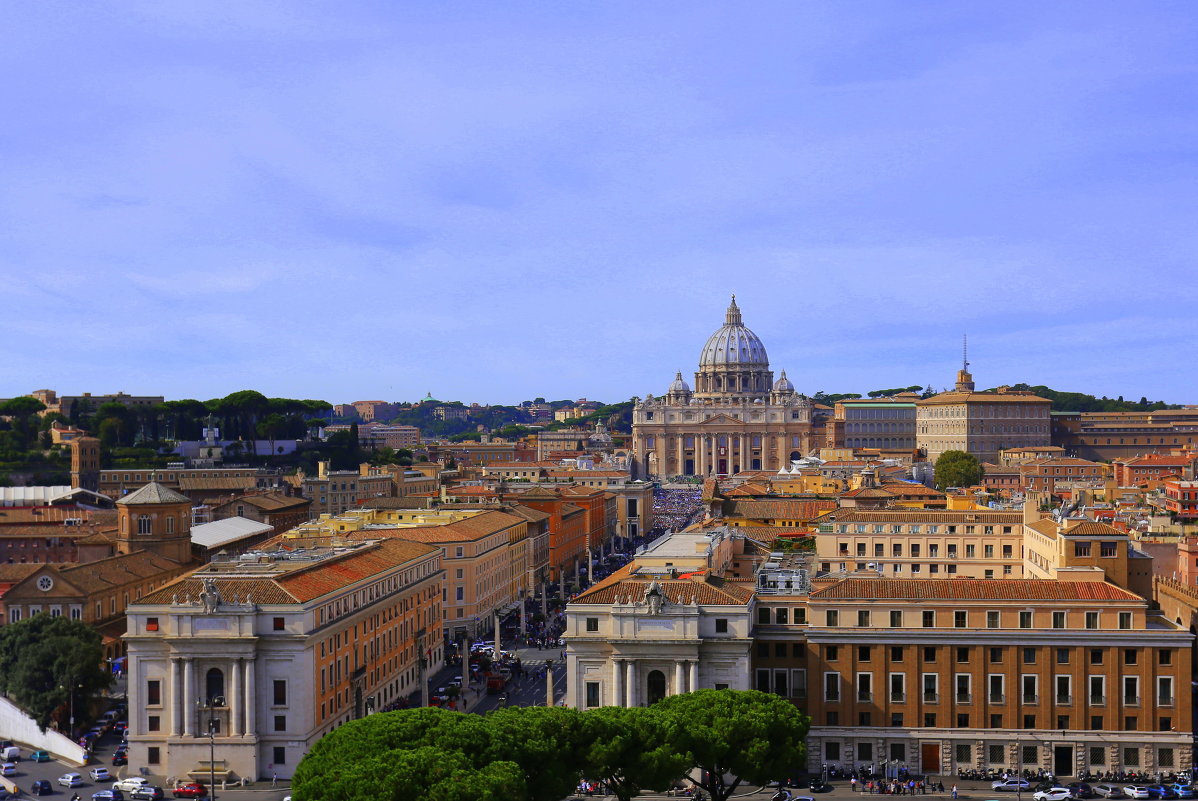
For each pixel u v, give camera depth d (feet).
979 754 527.81
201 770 546.26
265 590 563.89
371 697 647.15
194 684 552.00
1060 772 525.75
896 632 532.32
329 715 586.45
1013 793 502.38
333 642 593.83
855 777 527.40
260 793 529.86
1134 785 507.30
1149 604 556.92
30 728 620.08
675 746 435.53
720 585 571.69
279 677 554.87
